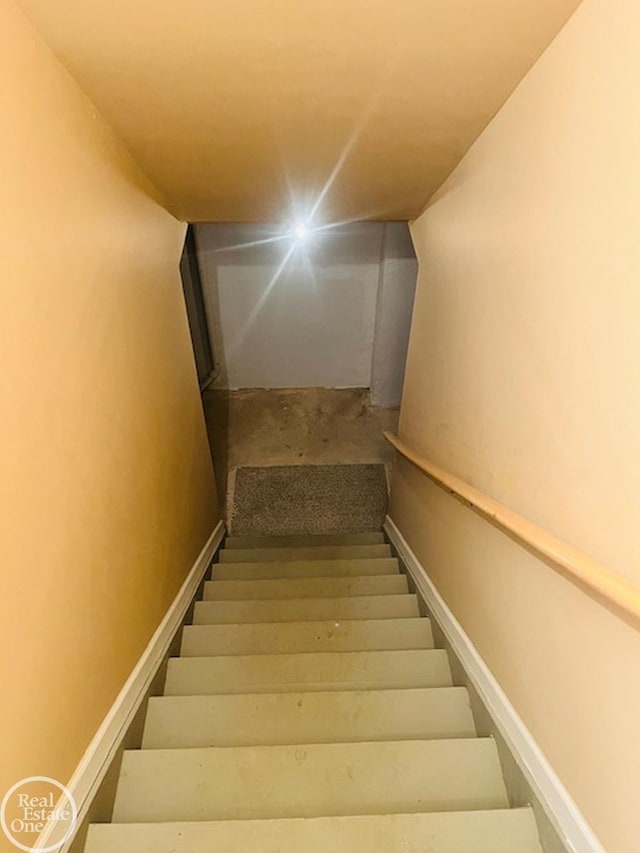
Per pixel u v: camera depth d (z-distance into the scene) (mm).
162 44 1213
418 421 2674
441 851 1259
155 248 2098
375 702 1762
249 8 1107
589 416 1072
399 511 3240
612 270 981
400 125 1612
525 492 1383
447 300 2121
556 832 1220
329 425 4551
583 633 1128
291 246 4070
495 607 1605
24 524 1066
